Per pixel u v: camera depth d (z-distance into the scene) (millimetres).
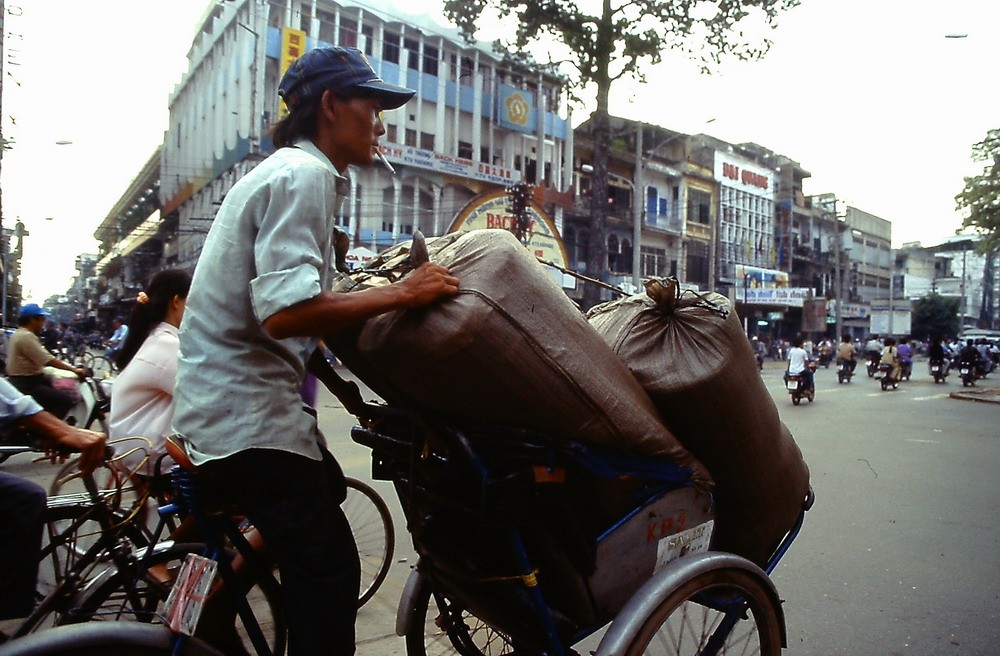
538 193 25453
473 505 1672
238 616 1848
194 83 27578
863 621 3080
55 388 5797
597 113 17781
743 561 1835
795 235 43594
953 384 20047
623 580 1758
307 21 20953
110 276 48469
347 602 1564
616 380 1620
